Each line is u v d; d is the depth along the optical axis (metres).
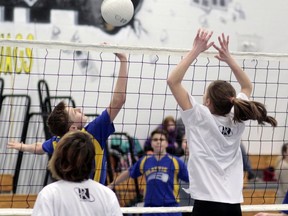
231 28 15.16
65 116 7.27
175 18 14.74
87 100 14.14
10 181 13.18
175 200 10.12
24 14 13.84
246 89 7.02
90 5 14.20
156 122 14.44
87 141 5.41
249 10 15.28
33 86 13.79
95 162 7.24
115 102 7.35
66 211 5.30
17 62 13.66
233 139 6.50
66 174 5.34
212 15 15.02
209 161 6.32
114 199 5.51
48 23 13.98
